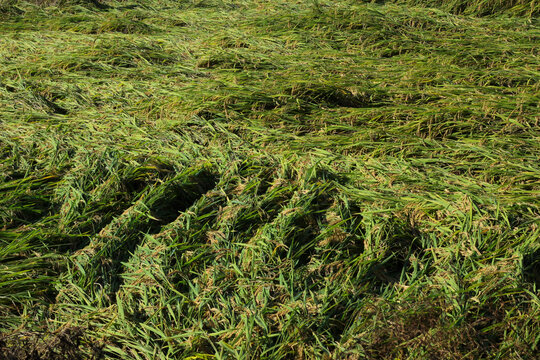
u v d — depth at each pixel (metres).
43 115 4.24
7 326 2.42
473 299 2.39
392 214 2.96
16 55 5.64
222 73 5.00
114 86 4.79
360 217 3.01
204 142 3.83
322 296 2.49
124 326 2.39
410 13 6.70
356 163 3.46
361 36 5.88
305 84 4.45
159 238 2.83
